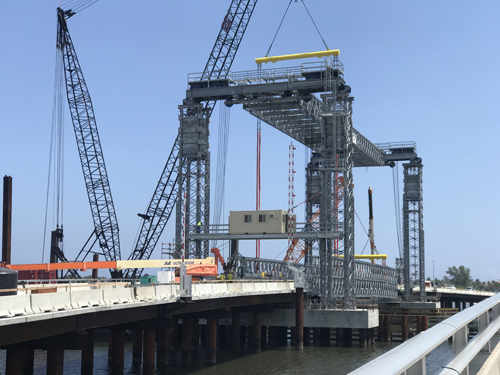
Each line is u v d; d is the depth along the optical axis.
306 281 90.38
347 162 78.31
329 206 78.81
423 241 125.88
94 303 36.16
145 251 136.38
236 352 70.69
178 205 77.88
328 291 79.12
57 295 32.53
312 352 71.12
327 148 79.12
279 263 95.12
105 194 127.00
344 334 79.00
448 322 7.80
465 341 9.02
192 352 71.69
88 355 47.47
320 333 80.06
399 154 118.50
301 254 93.81
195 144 78.06
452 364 7.65
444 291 154.00
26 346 37.03
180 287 47.00
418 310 86.88
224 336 83.94
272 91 75.62
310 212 107.25
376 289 124.31
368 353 70.31
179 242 77.38
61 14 118.38
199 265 66.25
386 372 4.85
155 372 55.28
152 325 46.94
